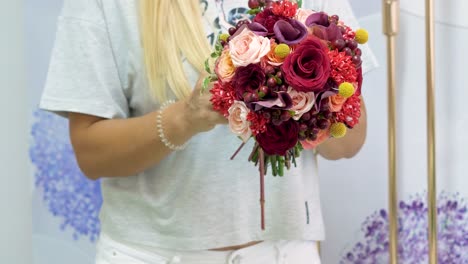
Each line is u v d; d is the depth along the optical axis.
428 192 1.69
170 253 1.17
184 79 1.10
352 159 1.85
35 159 2.01
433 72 1.65
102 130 1.14
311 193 1.25
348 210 1.88
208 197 1.14
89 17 1.14
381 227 1.83
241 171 1.15
